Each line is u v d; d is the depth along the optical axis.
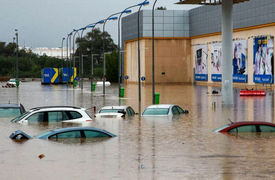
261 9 80.25
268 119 34.09
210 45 100.44
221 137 23.02
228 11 47.81
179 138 23.08
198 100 56.31
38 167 16.25
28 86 108.12
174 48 110.81
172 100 56.50
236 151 19.22
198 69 107.06
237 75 88.69
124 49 125.56
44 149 19.41
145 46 110.19
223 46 48.00
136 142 21.70
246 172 15.55
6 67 182.00
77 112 28.52
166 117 33.53
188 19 111.12
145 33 110.19
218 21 96.38
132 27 118.69
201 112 39.59
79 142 21.20
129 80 122.25
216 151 19.31
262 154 18.53
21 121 27.72
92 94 71.94
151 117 33.25
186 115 35.97
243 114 37.81
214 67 98.50
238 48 88.12
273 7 76.81
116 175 15.16
